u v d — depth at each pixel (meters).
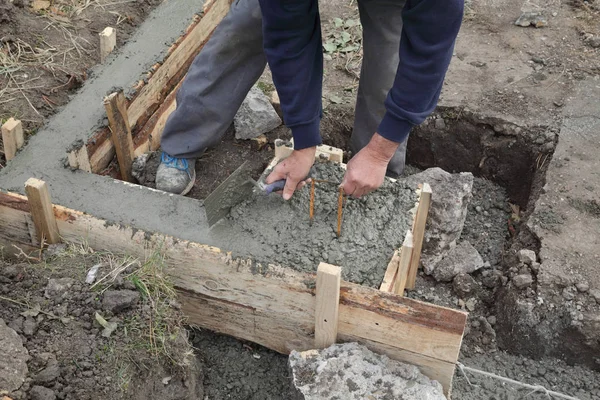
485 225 3.93
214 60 3.23
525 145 3.95
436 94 2.39
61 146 3.30
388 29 3.05
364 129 3.54
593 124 3.94
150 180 3.57
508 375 3.13
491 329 3.25
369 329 2.63
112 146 3.52
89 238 2.94
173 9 4.21
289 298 2.72
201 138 3.42
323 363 2.59
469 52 4.49
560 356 3.15
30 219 2.95
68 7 4.40
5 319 2.59
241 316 2.90
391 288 2.71
